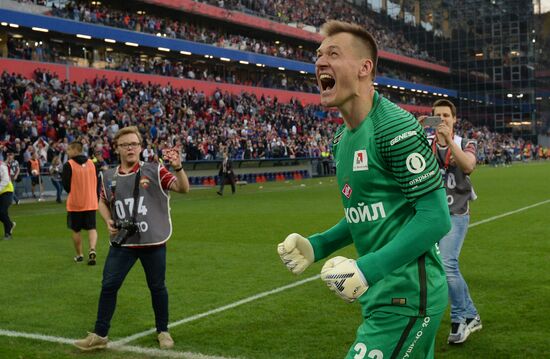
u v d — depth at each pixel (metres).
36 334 5.63
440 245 5.21
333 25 2.53
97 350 5.12
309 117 46.78
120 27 37.03
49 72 31.22
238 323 5.84
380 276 2.28
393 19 81.25
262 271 8.41
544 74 77.25
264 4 51.38
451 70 78.75
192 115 35.12
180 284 7.63
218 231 12.85
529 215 14.41
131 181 5.20
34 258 9.90
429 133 5.36
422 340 2.58
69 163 9.16
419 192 2.41
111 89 33.22
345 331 5.51
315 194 23.55
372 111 2.58
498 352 4.88
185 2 42.41
